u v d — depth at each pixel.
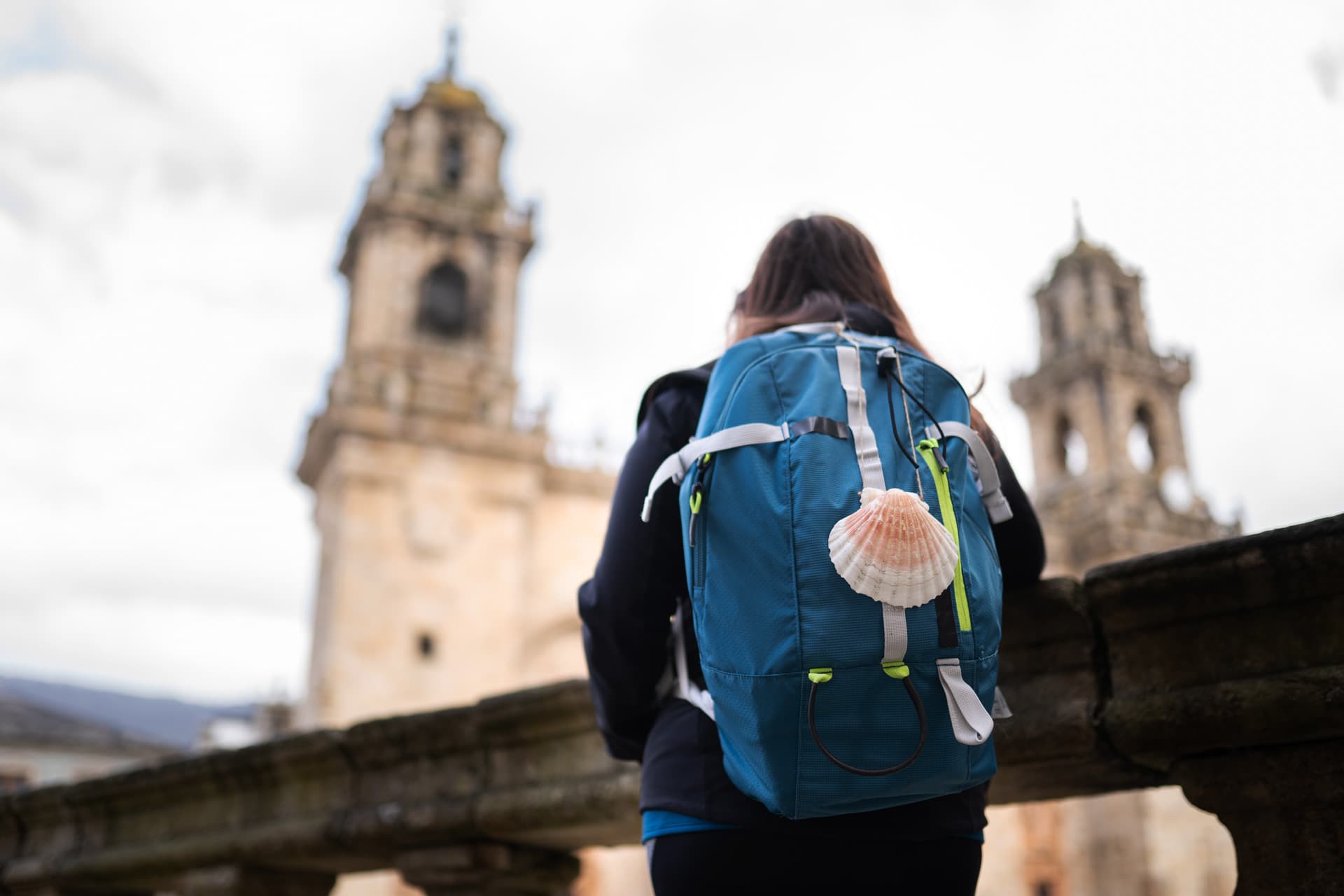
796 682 1.64
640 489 2.00
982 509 1.94
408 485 30.92
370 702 28.75
